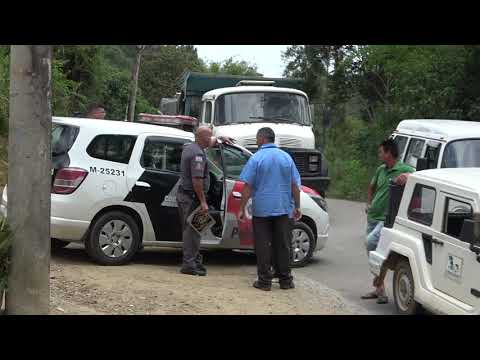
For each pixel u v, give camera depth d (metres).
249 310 6.00
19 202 4.46
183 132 7.99
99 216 7.44
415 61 19.17
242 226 8.07
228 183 8.06
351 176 20.34
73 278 6.54
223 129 12.05
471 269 5.20
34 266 4.49
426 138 9.41
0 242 4.40
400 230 6.35
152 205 7.62
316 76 26.03
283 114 12.69
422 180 6.10
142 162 7.63
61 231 7.30
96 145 7.47
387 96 22.70
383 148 7.06
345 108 26.58
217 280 7.27
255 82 13.98
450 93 17.97
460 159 8.84
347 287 7.59
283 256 7.06
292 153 11.94
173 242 7.79
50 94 4.48
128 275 6.97
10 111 4.44
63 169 7.31
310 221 8.72
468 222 5.22
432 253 5.79
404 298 6.23
